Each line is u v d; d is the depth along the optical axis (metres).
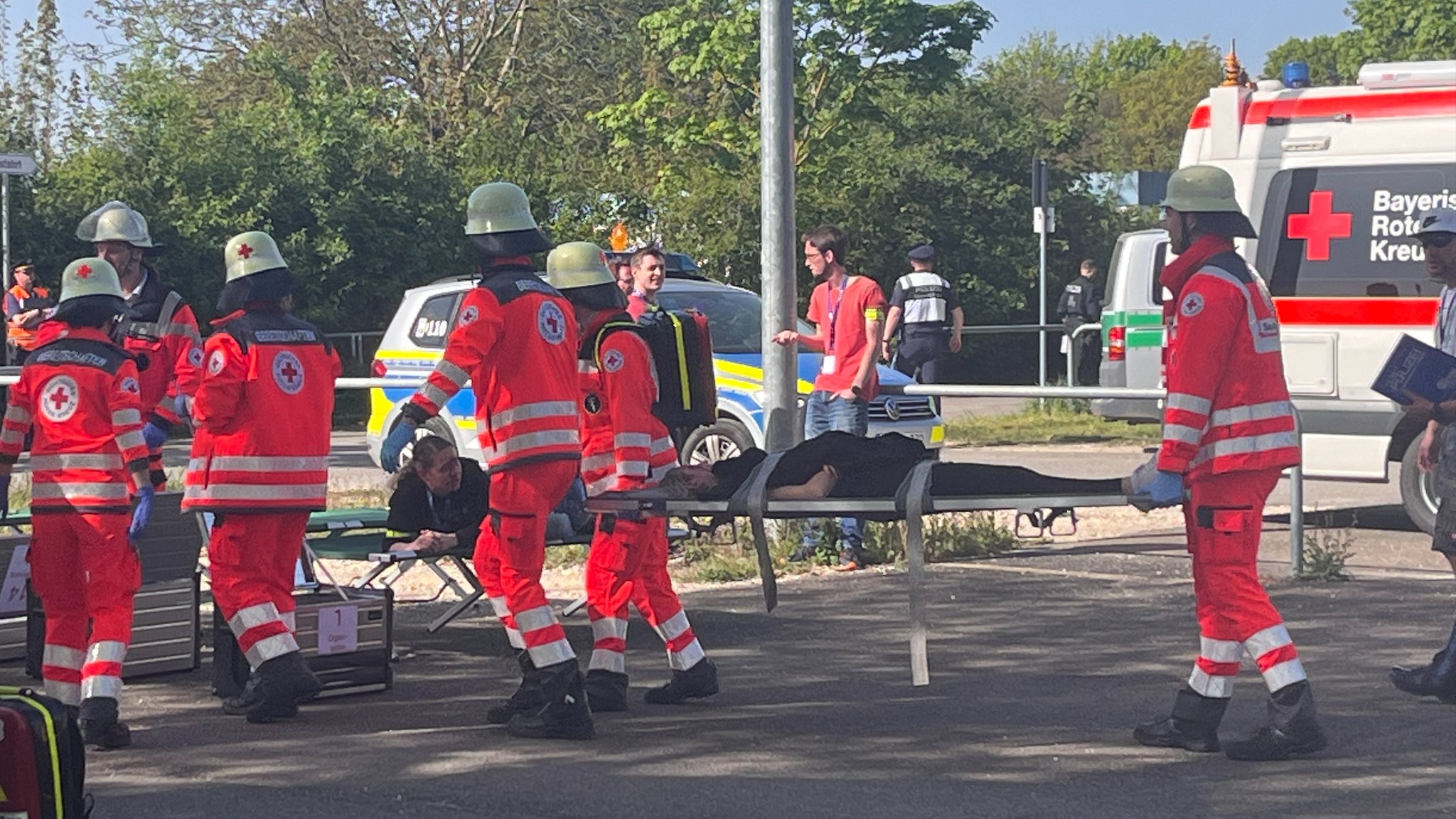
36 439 6.77
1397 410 11.77
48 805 4.45
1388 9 55.59
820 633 8.81
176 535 8.29
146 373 8.00
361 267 27.58
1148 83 72.25
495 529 6.83
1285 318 12.20
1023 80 56.53
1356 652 8.12
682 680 7.30
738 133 30.52
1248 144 12.41
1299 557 10.29
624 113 31.38
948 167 34.59
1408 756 6.30
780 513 6.47
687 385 7.29
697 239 30.20
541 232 6.82
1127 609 9.34
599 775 6.14
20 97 30.42
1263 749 6.23
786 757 6.37
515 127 33.97
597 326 7.18
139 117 27.02
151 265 8.17
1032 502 6.27
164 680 8.00
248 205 26.59
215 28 35.12
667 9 32.66
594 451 7.30
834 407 10.75
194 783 6.11
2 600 8.42
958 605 9.53
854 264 33.84
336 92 29.27
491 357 6.65
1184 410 6.11
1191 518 6.34
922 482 6.30
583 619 9.43
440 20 35.09
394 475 8.23
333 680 7.45
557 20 37.44
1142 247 18.42
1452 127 11.73
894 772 6.14
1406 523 12.89
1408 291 11.76
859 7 29.73
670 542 9.32
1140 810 5.64
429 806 5.77
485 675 7.98
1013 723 6.88
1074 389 10.61
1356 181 11.99
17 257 25.16
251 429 6.93
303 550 8.10
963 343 34.44
